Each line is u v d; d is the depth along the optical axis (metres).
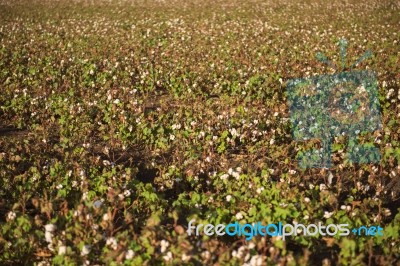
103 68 13.60
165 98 11.50
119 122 9.30
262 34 18.91
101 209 5.55
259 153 8.18
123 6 29.97
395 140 8.34
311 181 7.29
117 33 19.55
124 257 4.93
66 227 5.39
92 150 8.52
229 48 15.82
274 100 10.41
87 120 9.49
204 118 9.35
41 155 7.99
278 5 28.44
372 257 5.33
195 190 6.85
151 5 30.30
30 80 12.23
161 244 4.97
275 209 5.78
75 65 13.73
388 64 13.50
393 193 6.77
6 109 10.29
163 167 7.65
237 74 12.68
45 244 5.48
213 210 6.02
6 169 7.32
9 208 6.39
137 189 6.57
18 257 5.44
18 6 29.72
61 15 25.86
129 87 11.81
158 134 8.73
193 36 18.59
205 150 8.09
